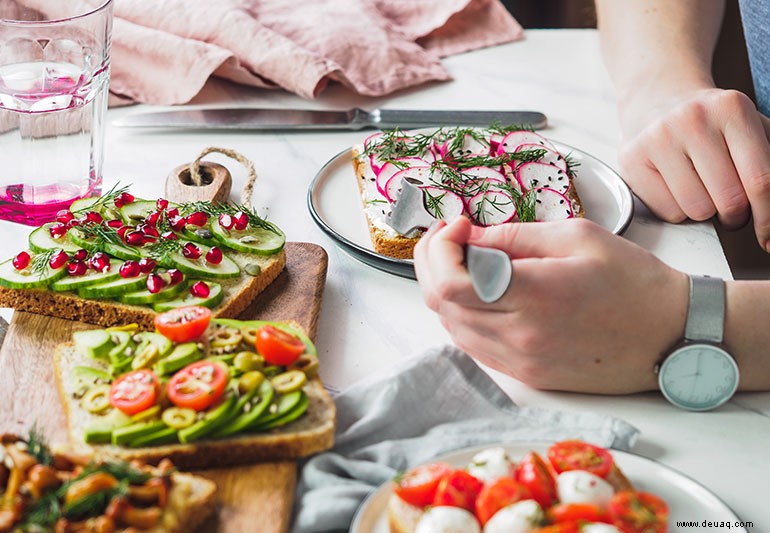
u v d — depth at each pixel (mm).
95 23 805
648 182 830
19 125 797
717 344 635
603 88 1013
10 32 790
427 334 718
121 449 588
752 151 788
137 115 936
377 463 595
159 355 627
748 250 1219
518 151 854
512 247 648
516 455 584
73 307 707
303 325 704
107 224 756
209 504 558
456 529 516
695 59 896
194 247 733
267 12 1051
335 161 868
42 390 643
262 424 599
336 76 974
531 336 630
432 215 770
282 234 764
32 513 527
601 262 630
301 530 565
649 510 532
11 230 813
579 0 1540
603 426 611
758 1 904
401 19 1089
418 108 971
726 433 634
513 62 1054
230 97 991
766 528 578
